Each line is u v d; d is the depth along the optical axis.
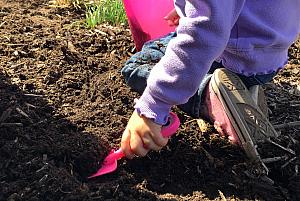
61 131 0.95
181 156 0.93
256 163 0.92
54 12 1.40
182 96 0.83
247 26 0.92
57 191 0.83
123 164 0.91
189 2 0.81
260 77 0.98
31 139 0.92
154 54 1.04
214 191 0.89
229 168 0.92
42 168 0.86
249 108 0.92
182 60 0.81
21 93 1.03
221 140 0.96
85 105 1.03
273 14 0.93
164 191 0.88
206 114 0.98
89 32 1.28
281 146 0.97
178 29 0.81
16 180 0.85
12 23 1.29
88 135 0.95
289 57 1.28
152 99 0.84
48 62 1.14
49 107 1.00
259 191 0.89
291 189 0.91
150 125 0.84
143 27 1.14
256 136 0.93
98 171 0.89
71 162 0.89
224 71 0.94
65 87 1.07
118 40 1.25
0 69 1.10
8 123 0.94
